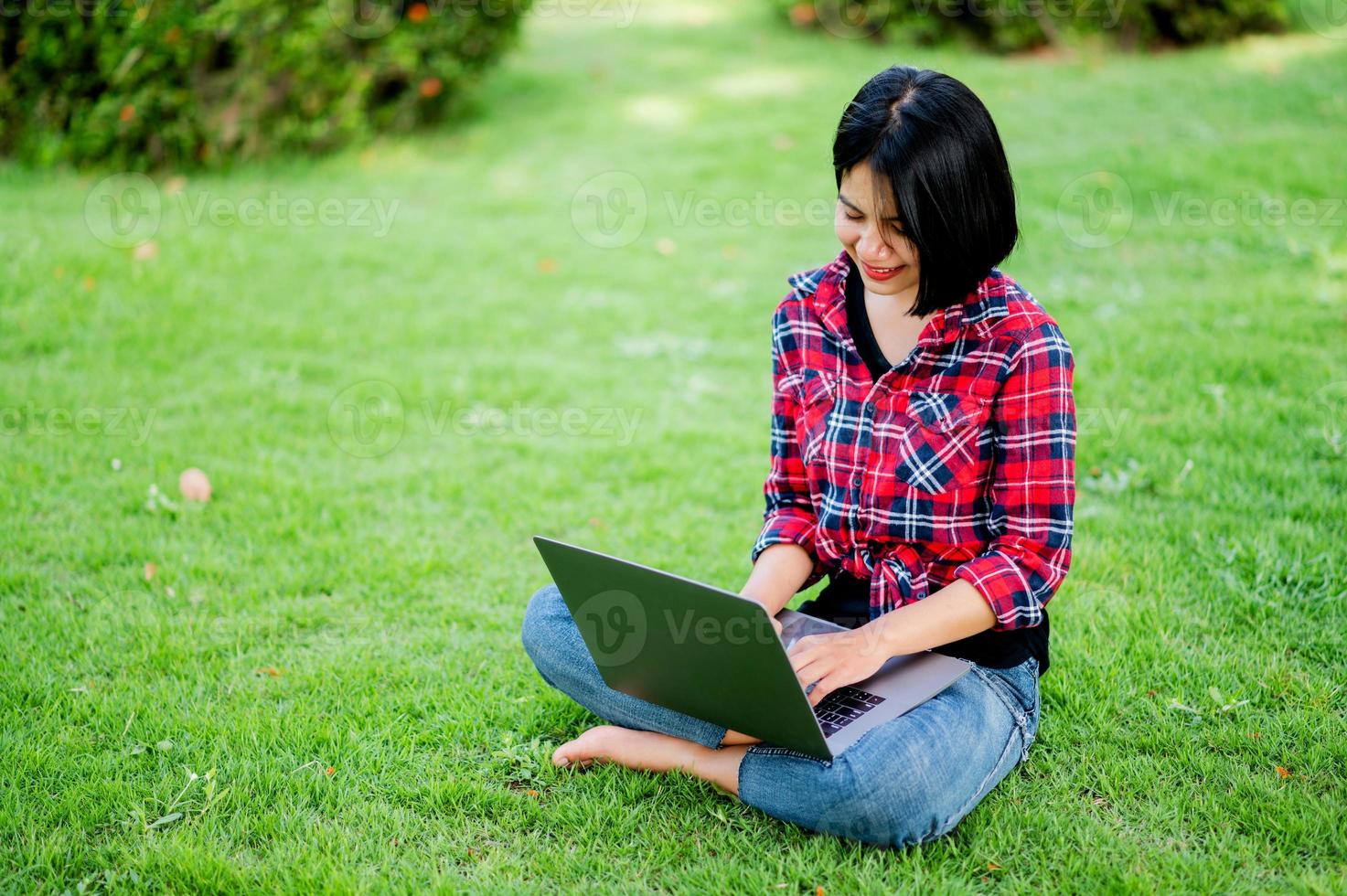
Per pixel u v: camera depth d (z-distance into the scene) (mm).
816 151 7066
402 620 2852
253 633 2770
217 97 6668
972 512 2025
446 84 7637
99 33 6094
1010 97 7750
